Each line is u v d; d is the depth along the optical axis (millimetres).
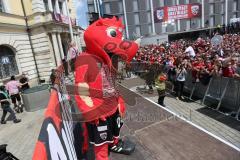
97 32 2453
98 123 2520
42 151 1302
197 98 9320
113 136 2861
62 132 1915
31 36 21453
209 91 8539
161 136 3373
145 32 47375
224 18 49531
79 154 2770
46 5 24047
